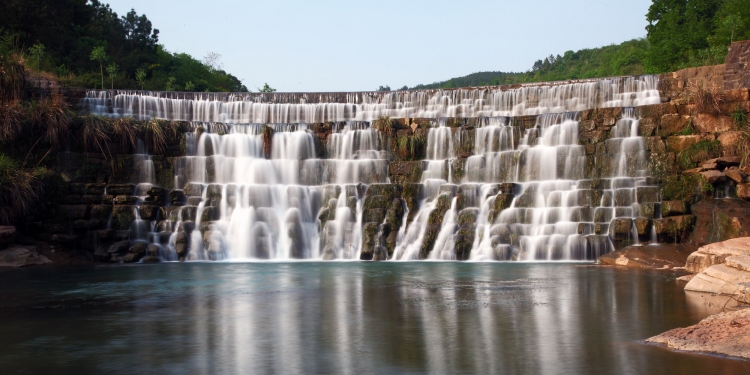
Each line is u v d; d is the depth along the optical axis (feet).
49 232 121.19
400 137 142.41
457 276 87.40
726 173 111.65
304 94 167.32
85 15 238.68
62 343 46.98
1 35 179.93
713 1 239.30
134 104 159.43
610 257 101.14
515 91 160.86
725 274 67.82
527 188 123.75
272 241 125.59
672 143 122.31
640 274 85.66
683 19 243.81
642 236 109.40
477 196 124.98
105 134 135.23
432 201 127.95
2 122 129.18
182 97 163.53
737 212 103.55
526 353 42.52
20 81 145.07
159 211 126.52
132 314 58.59
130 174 133.90
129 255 118.83
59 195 126.11
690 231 108.17
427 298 66.59
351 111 165.99
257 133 143.13
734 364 38.63
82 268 104.68
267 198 128.67
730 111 123.65
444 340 46.65
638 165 122.93
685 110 126.41
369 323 53.16
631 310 57.52
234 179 136.26
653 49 236.22
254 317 56.39
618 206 114.21
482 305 61.57
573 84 155.74
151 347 45.44
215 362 41.27
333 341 46.73
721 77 139.95
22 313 59.62
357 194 129.08
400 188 128.88
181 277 89.25
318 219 128.36
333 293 71.31
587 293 68.44
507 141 136.77
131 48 256.73
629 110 129.80
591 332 48.57
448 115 163.94
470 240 119.34
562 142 132.46
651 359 40.29
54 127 132.05
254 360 41.70
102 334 49.90
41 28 202.80
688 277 77.20
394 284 79.10
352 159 141.08
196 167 135.64
